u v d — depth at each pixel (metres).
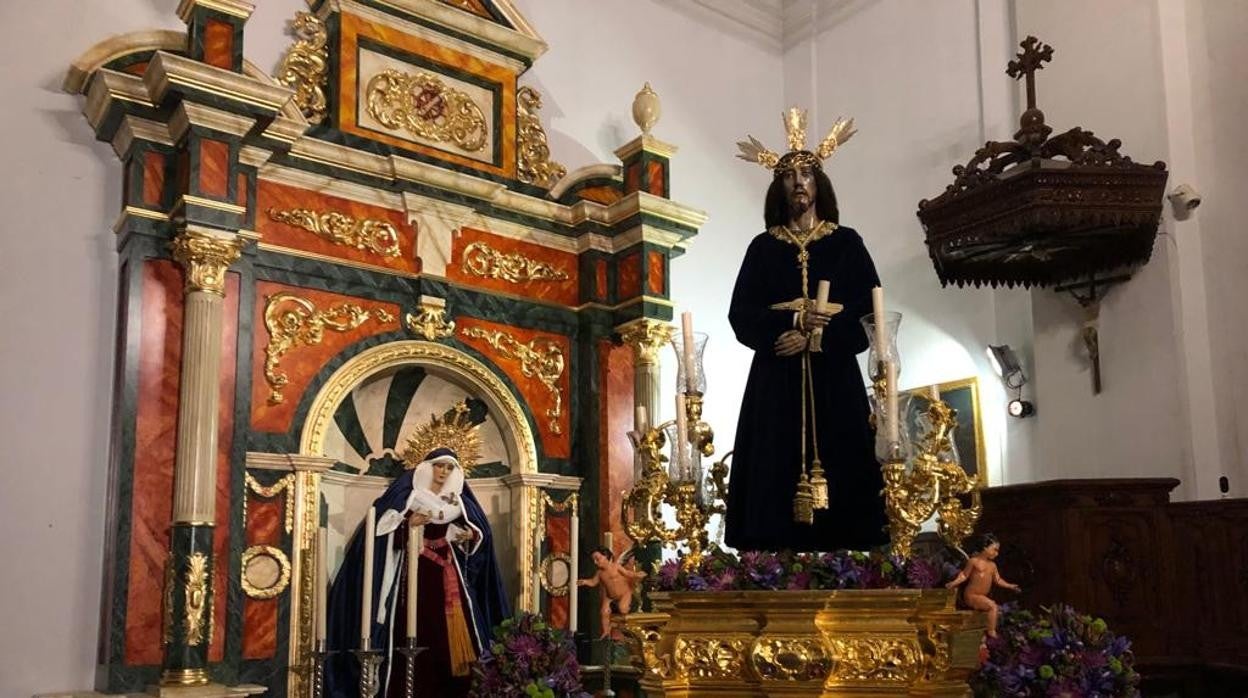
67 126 6.29
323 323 6.70
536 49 8.02
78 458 6.00
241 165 6.38
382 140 7.14
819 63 9.95
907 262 8.89
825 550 3.94
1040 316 7.79
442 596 6.47
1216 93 7.33
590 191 8.16
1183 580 6.39
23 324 5.96
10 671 5.62
